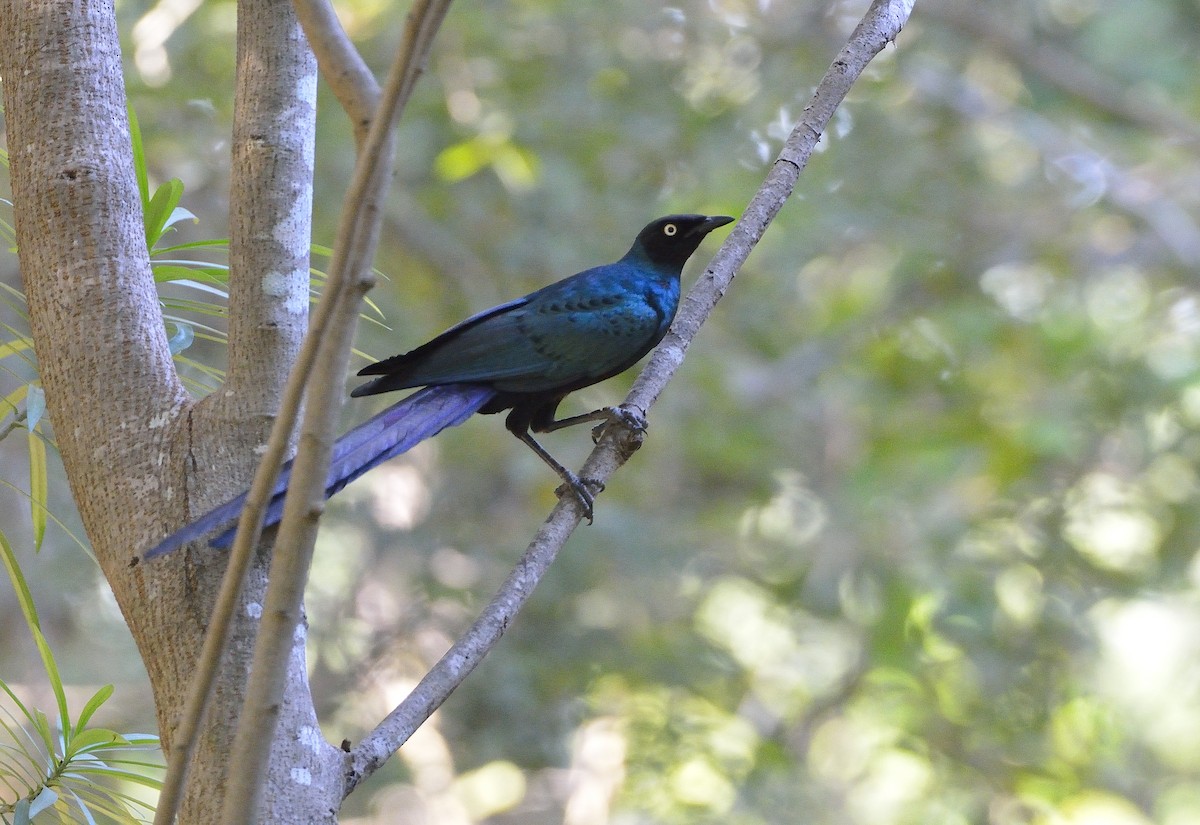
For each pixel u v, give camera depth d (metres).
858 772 16.27
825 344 17.53
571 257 15.84
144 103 15.18
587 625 15.63
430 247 16.23
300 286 4.71
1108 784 15.98
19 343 5.78
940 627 15.58
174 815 3.51
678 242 8.02
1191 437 16.55
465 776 15.45
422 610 16.20
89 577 15.60
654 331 7.76
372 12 14.88
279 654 3.46
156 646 4.37
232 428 4.55
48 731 5.26
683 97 17.14
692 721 15.06
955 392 16.67
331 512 16.56
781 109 17.06
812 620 16.81
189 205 15.69
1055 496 16.38
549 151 15.95
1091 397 16.36
